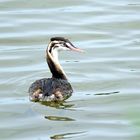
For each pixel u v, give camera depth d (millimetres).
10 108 20719
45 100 21047
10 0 34406
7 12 32750
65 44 23031
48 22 31266
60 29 30344
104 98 21578
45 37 29234
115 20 31484
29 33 29781
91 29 30297
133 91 22266
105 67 25062
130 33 29656
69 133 18656
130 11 32812
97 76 23969
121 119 19688
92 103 21125
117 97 21688
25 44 28406
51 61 22922
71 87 22062
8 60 26094
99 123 19406
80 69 24859
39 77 24031
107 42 28438
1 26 30656
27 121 19641
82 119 19734
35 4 34094
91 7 33562
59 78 22844
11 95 21984
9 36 29391
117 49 27359
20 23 31078
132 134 18344
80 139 18203
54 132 18750
